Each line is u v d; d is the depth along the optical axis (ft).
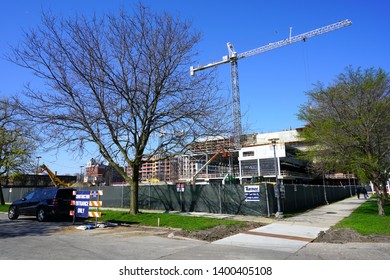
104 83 50.39
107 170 101.14
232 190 64.34
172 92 52.60
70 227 46.19
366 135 54.13
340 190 163.43
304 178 307.17
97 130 53.62
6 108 87.15
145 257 25.53
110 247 30.07
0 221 55.11
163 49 51.83
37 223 51.47
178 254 26.86
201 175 298.97
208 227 42.63
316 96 59.72
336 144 55.26
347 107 55.88
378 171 55.83
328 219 54.75
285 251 28.53
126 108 52.01
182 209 71.72
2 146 90.07
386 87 53.36
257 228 43.50
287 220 53.16
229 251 28.45
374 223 44.73
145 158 63.10
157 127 54.54
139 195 80.59
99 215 46.26
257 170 275.18
